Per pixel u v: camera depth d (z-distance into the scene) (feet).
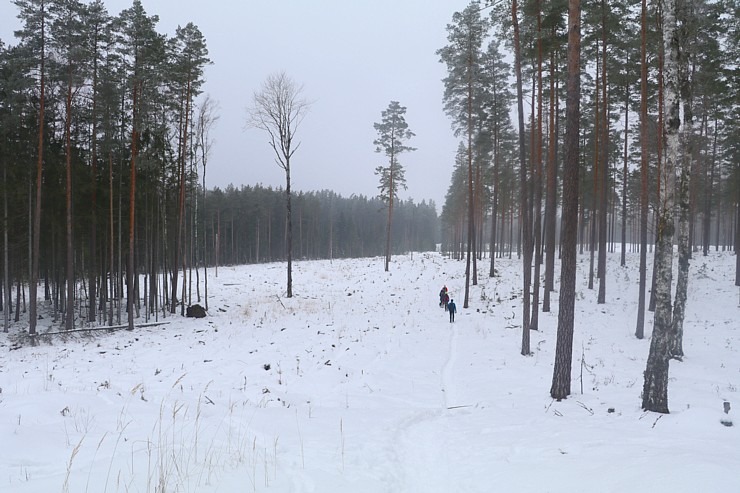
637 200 131.34
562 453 22.17
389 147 149.59
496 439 25.80
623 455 20.59
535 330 68.28
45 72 73.36
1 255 94.79
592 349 57.52
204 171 95.91
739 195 91.45
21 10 69.87
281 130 106.22
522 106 57.72
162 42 86.43
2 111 75.82
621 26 74.02
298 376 44.21
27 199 85.15
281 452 21.95
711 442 22.36
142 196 97.66
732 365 49.70
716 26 63.46
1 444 19.10
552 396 36.19
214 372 45.39
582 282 98.78
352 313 84.48
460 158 163.43
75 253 106.83
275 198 299.99
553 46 62.85
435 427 29.68
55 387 37.06
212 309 100.63
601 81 90.38
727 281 90.43
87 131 84.89
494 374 45.83
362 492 17.66
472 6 78.43
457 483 19.93
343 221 345.31
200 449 21.16
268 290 125.90
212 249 265.75
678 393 37.29
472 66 82.07
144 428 23.95
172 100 90.84
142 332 75.31
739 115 83.71
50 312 104.83
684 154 50.52
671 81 30.55
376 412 32.48
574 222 36.11
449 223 232.12
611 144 111.34
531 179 83.66
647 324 69.87
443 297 89.51
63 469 17.75
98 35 76.18
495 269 128.16
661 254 30.55
